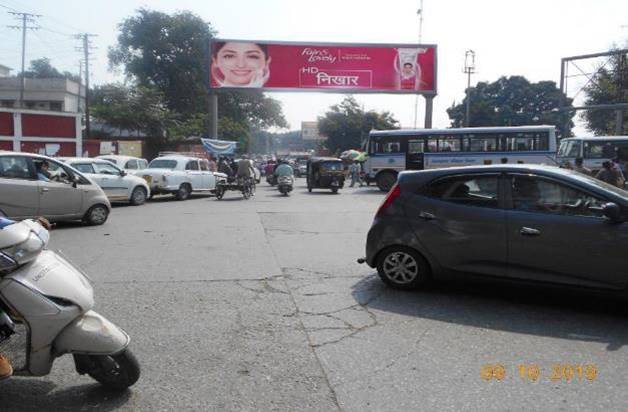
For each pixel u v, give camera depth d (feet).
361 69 108.37
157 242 33.81
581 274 18.28
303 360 14.25
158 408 11.62
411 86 109.29
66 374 13.28
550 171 19.47
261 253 29.89
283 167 78.13
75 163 56.08
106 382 12.02
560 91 95.76
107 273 24.39
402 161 86.53
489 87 221.46
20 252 10.75
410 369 13.73
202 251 30.42
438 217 20.56
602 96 113.91
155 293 20.83
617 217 17.54
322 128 246.68
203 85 187.42
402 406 11.75
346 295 20.76
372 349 15.08
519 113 211.00
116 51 185.26
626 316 18.22
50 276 11.14
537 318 17.98
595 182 19.25
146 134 155.33
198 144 160.15
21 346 11.54
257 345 15.33
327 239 35.45
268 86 107.65
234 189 71.05
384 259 21.62
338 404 11.84
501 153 82.94
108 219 46.98
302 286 22.16
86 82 150.71
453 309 18.95
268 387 12.66
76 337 11.17
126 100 152.05
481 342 15.69
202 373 13.41
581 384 12.92
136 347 15.10
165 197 74.84
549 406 11.79
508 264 19.36
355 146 240.12
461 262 20.20
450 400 12.04
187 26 182.80
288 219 47.14
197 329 16.63
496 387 12.71
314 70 107.86
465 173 20.66
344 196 76.43
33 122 99.60
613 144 81.10
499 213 19.53
